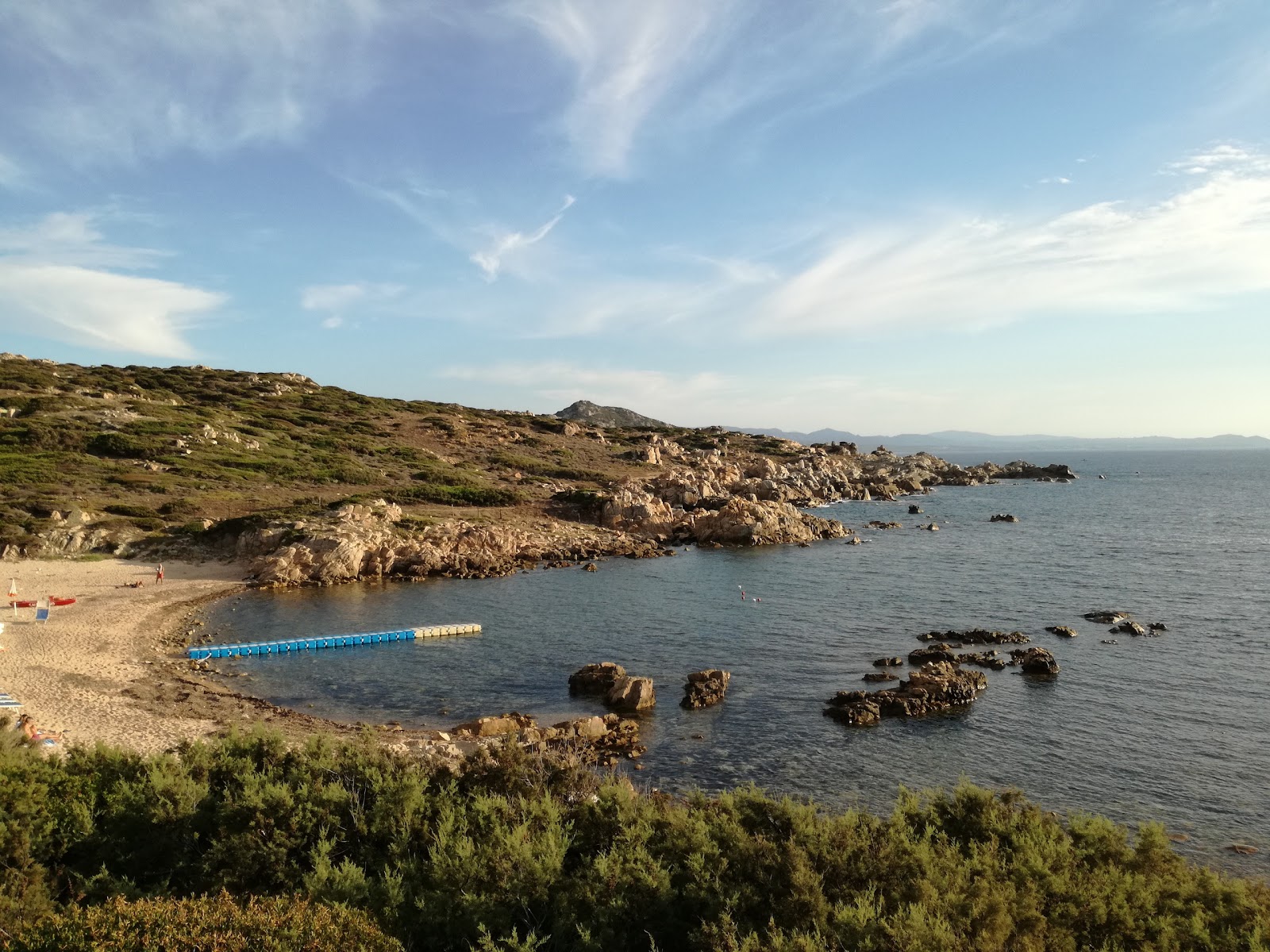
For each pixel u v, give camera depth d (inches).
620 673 1627.7
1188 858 957.8
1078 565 3097.9
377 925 444.1
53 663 1627.7
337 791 617.6
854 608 2386.8
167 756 687.1
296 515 3312.0
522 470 5506.9
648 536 4077.3
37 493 3309.5
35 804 581.9
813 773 1210.6
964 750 1293.1
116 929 397.4
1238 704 1486.2
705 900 503.8
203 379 6579.7
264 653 1920.5
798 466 6643.7
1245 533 4055.1
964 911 477.1
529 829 587.5
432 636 2103.8
